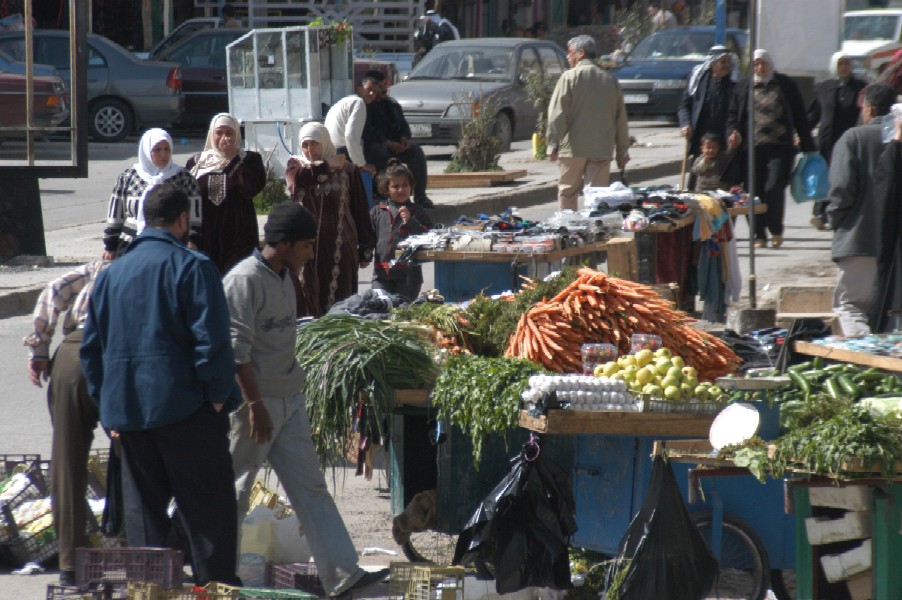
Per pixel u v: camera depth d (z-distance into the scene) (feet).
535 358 39.55
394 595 33.83
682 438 35.58
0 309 76.38
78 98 87.04
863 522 32.65
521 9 240.73
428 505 40.52
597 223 67.62
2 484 42.04
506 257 61.82
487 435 37.06
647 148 145.69
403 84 145.79
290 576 38.27
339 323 41.57
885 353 40.81
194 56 166.61
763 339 48.16
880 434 31.17
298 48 114.83
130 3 211.41
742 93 88.17
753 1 70.95
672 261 70.95
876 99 57.16
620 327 40.11
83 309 39.04
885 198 53.42
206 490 33.83
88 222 107.96
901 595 32.22
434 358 40.81
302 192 60.80
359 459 41.42
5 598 36.50
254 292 36.01
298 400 37.47
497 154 129.90
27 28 85.87
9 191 86.74
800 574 33.86
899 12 121.29
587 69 85.92
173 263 33.47
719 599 36.96
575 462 37.60
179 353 33.30
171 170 53.78
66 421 37.17
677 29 170.19
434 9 217.56
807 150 89.61
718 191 75.15
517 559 35.40
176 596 29.50
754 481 35.40
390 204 65.00
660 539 33.14
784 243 94.12
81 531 37.19
